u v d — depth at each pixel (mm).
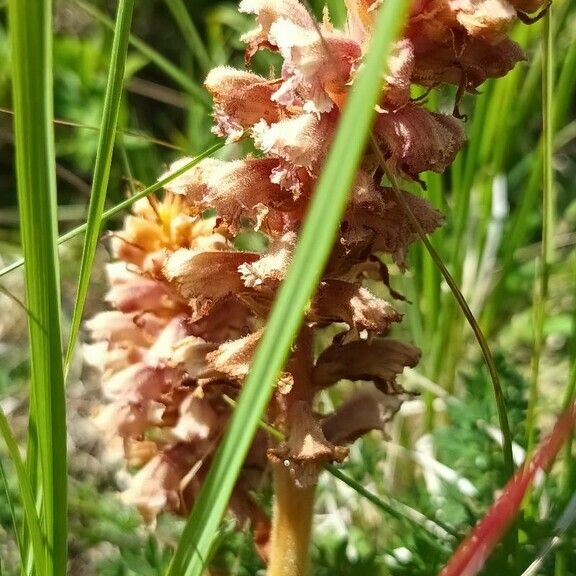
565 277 337
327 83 134
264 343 115
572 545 189
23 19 115
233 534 209
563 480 201
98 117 359
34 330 133
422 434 280
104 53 366
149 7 429
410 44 130
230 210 147
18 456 138
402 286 297
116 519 234
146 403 189
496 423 233
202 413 189
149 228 188
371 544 233
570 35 314
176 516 210
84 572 249
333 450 155
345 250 148
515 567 184
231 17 378
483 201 286
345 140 102
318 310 150
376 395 173
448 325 268
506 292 329
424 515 216
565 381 313
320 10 286
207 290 155
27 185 126
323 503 259
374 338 165
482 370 234
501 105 271
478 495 218
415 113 137
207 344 176
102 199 141
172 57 426
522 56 138
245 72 148
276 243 145
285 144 132
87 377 305
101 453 281
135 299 189
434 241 261
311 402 164
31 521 140
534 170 268
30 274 130
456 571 131
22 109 121
